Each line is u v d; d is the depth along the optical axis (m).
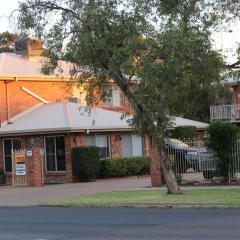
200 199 19.20
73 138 32.28
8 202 22.72
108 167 32.28
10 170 34.12
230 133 24.73
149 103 20.48
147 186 25.95
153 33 19.34
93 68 20.58
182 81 20.22
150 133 21.41
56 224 15.40
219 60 21.41
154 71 19.33
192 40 19.42
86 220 15.99
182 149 26.59
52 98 37.66
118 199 20.75
